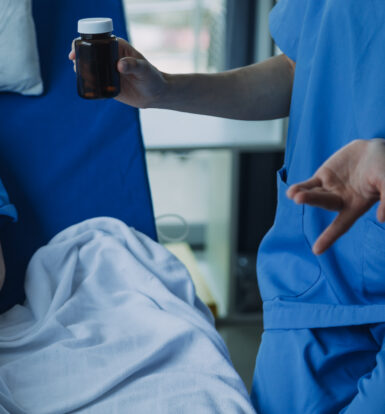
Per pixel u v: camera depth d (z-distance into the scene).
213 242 2.49
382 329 0.91
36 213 1.32
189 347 1.04
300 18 1.08
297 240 1.04
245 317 2.29
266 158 2.46
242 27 2.25
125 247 1.22
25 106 1.39
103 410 0.91
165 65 2.71
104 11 1.46
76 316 1.12
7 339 1.07
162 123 2.16
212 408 0.91
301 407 0.89
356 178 0.65
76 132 1.38
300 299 1.01
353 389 0.88
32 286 1.17
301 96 1.05
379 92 0.89
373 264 0.91
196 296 1.22
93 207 1.34
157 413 0.90
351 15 0.92
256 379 1.01
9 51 1.34
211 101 1.10
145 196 1.36
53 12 1.47
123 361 1.01
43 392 0.96
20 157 1.35
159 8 2.63
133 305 1.13
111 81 0.94
